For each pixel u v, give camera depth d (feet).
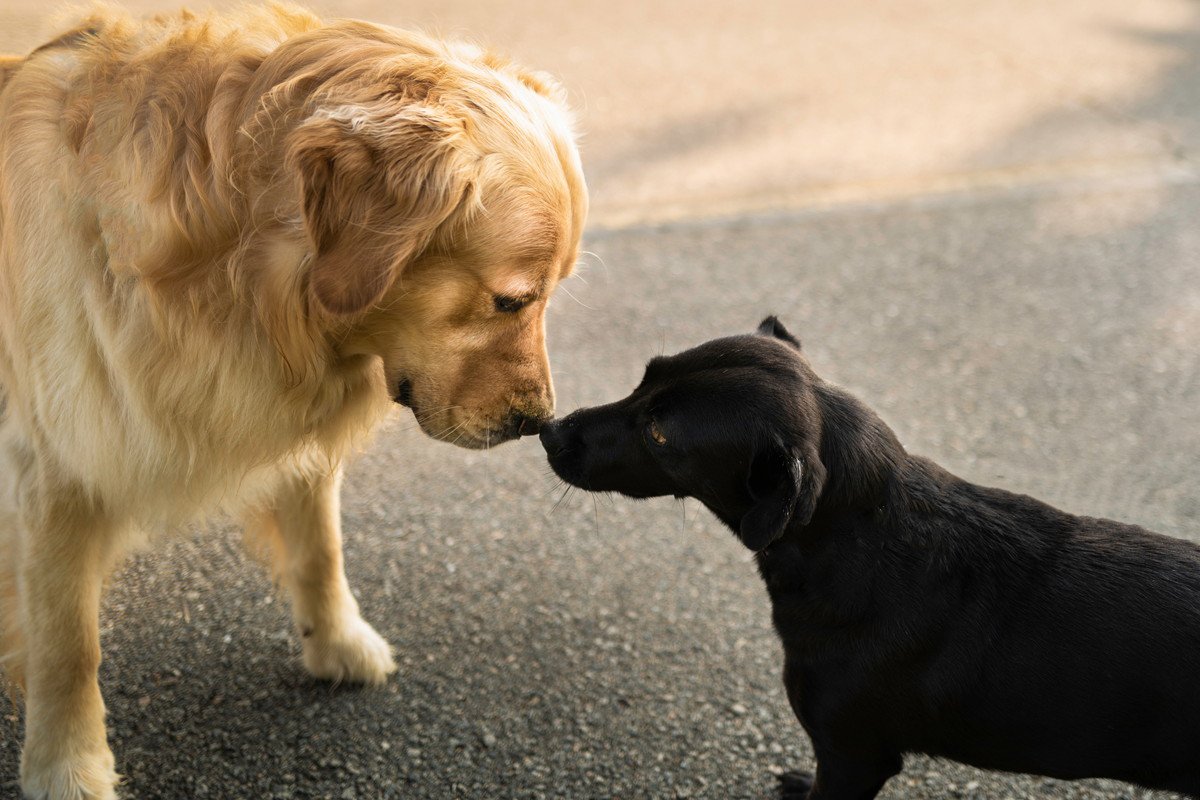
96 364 6.63
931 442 8.61
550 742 7.23
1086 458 8.55
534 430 6.93
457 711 7.33
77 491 6.78
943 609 6.75
